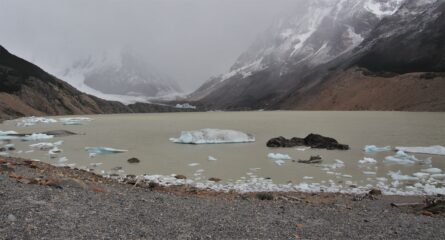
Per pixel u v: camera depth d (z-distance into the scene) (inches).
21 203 559.8
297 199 866.1
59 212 548.1
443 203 813.9
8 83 6461.6
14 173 839.7
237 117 5634.8
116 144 2135.8
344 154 1710.1
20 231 462.9
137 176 1192.8
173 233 521.3
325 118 4653.1
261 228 577.6
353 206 824.3
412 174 1257.4
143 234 505.7
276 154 1612.9
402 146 1950.1
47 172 934.4
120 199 678.5
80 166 1397.6
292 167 1389.0
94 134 2787.9
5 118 5147.6
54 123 4121.6
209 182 1127.6
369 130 2874.0
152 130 3166.8
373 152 1765.5
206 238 513.0
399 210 798.5
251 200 814.5
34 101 6481.3
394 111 6067.9
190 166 1417.3
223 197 845.8
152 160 1552.7
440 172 1290.6
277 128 3243.1
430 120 3769.7
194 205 698.8
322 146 1924.2
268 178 1197.7
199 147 1985.7
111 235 488.4
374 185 1095.6
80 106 7554.1
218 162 1504.7
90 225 514.9
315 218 666.2
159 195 777.6
